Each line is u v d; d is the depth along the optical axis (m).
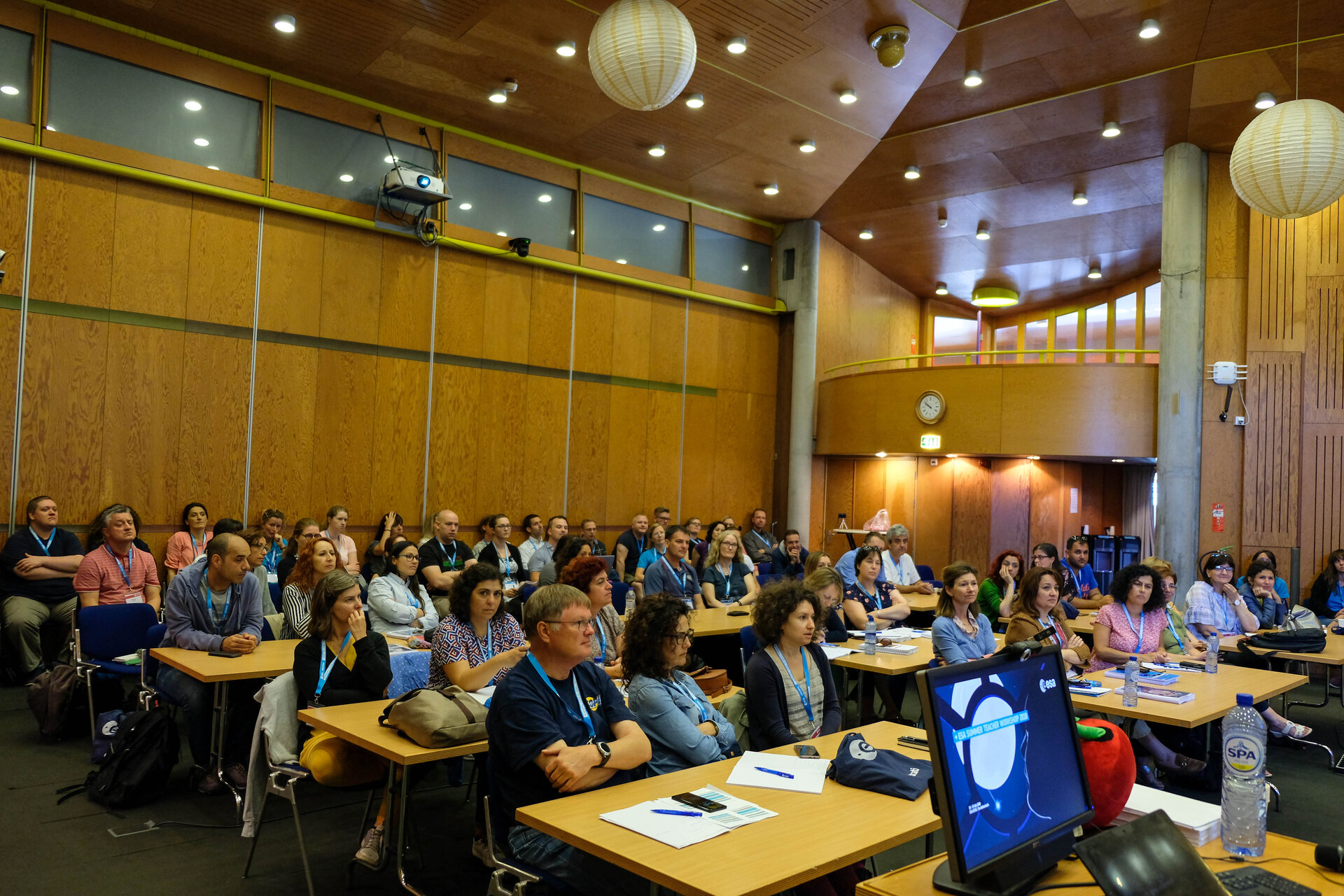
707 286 13.06
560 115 10.20
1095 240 14.64
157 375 8.59
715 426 13.26
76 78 8.14
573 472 11.62
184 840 4.35
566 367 11.56
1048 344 19.53
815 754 3.37
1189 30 8.45
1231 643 6.87
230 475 8.99
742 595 8.35
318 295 9.55
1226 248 10.76
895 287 17.44
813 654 4.24
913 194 12.82
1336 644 7.09
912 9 8.20
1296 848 2.45
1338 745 6.71
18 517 7.82
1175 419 10.67
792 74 9.34
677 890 2.20
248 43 8.70
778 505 14.05
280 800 4.94
